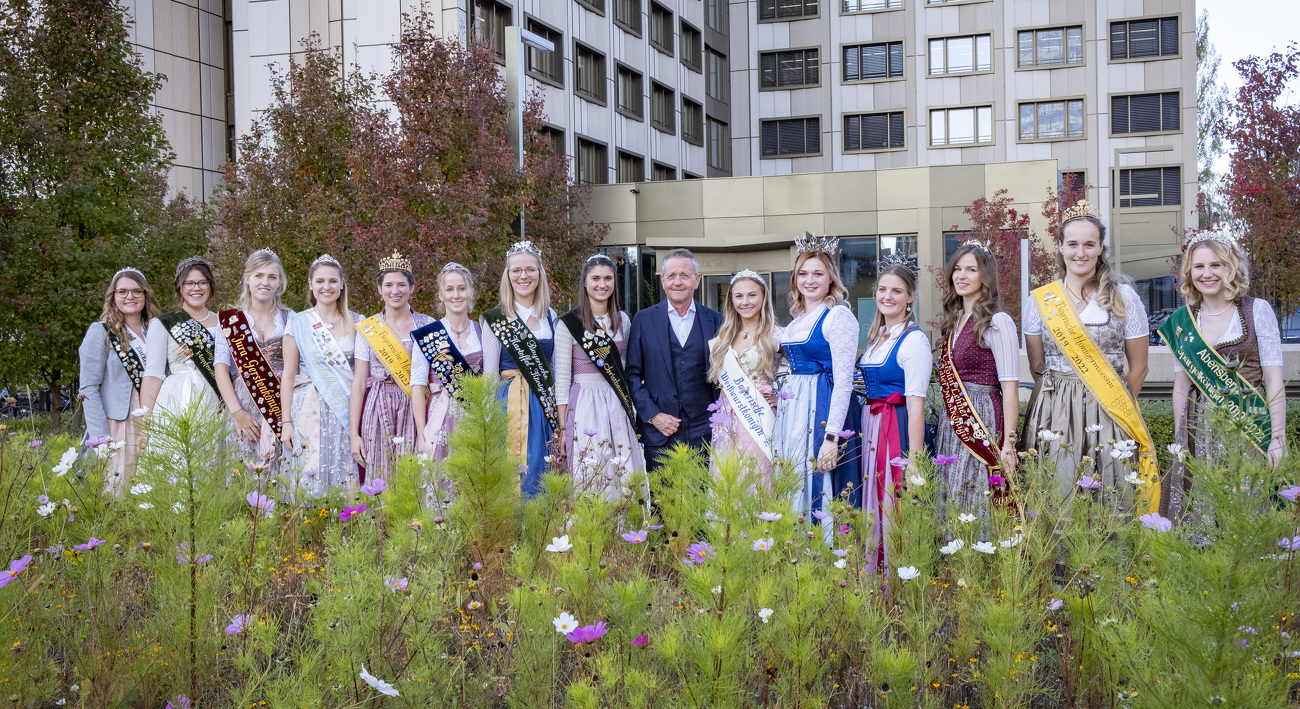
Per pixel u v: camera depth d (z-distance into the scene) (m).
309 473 4.10
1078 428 3.69
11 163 10.43
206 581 2.11
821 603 2.01
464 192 12.60
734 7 33.94
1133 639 1.88
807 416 4.01
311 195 12.75
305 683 1.89
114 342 5.01
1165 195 31.03
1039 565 2.39
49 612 2.22
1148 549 2.24
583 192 21.20
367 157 12.82
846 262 22.92
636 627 2.01
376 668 1.95
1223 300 3.80
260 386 4.79
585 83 25.72
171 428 2.10
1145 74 31.00
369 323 4.78
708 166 32.59
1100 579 2.22
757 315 4.21
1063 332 3.76
